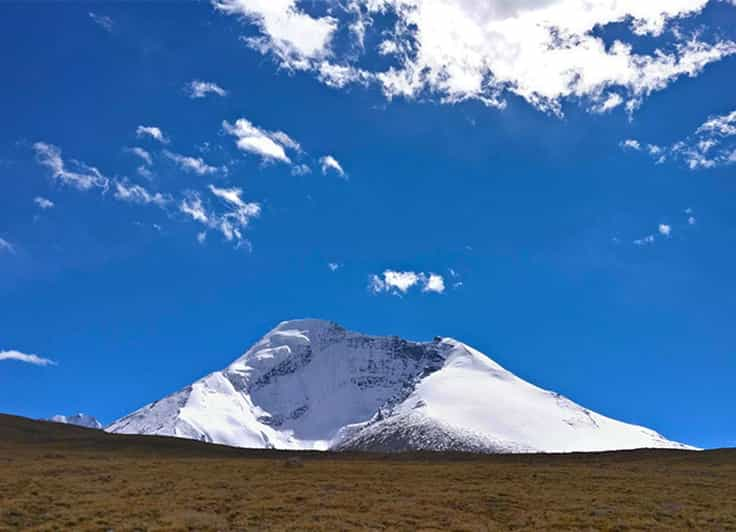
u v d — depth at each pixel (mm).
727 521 44812
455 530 41812
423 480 59750
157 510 45250
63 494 50375
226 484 55844
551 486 57094
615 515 46156
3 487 52406
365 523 42812
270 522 42750
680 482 60062
